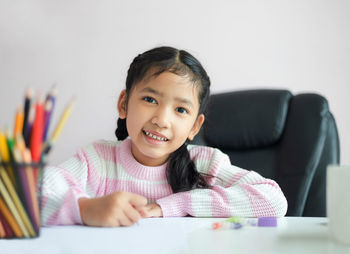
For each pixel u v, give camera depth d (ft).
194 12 8.52
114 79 8.64
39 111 1.88
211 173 3.92
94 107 8.64
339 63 8.30
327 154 5.03
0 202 1.90
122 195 2.44
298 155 5.04
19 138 1.83
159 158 3.81
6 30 8.70
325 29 8.33
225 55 8.45
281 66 8.34
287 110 5.43
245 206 3.22
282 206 3.31
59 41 8.72
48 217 2.44
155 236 2.02
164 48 3.57
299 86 8.32
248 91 5.74
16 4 8.74
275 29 8.38
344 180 1.82
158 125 3.37
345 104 8.27
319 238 1.94
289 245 1.77
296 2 8.36
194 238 1.95
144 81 3.43
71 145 8.57
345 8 8.31
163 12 8.59
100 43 8.68
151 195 3.84
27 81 8.70
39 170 1.97
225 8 8.46
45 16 8.75
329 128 5.10
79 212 2.44
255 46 8.39
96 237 2.00
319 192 4.92
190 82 3.46
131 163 3.84
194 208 3.19
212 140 5.68
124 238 1.97
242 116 5.57
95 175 3.85
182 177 3.79
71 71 8.69
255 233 2.08
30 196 1.93
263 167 5.32
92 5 8.70
